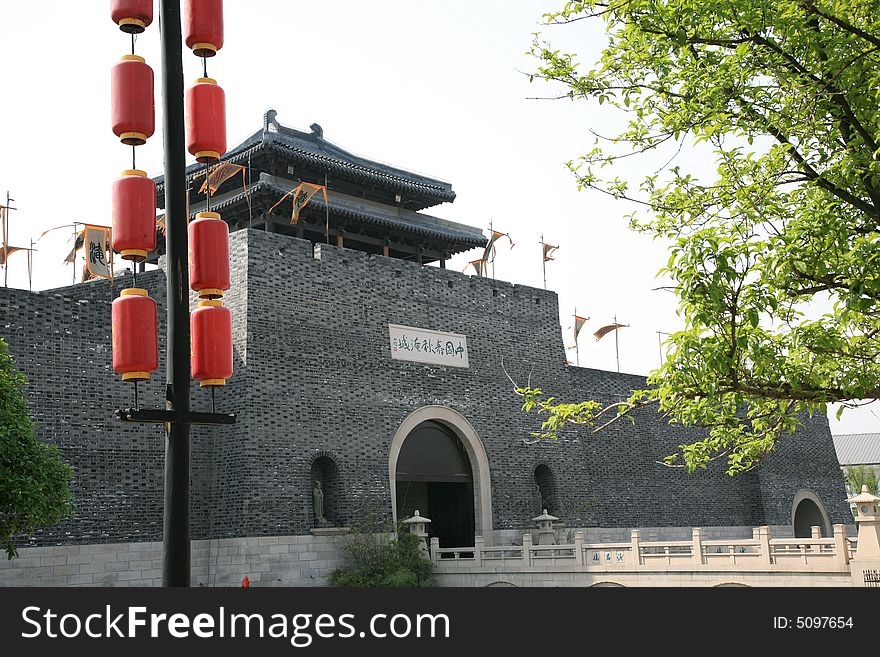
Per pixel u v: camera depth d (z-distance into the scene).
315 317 32.66
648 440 45.22
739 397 11.32
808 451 52.75
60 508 20.27
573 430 40.62
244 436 29.94
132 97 8.84
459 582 32.50
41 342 27.59
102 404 28.56
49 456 20.95
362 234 38.69
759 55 11.21
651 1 11.54
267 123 37.50
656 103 12.40
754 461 13.91
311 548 30.67
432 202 41.38
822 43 10.94
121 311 8.71
